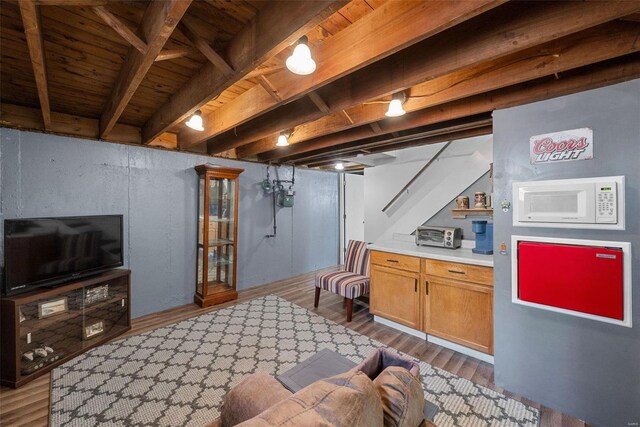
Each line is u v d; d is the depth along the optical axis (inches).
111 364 91.9
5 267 85.2
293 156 179.6
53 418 68.6
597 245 64.5
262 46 54.6
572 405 69.2
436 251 113.8
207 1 52.9
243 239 175.8
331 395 30.5
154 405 73.4
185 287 149.4
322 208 229.9
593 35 57.2
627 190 61.4
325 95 84.9
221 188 161.9
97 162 119.4
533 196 72.8
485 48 55.8
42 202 105.8
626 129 61.5
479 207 114.3
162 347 103.1
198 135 122.3
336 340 109.9
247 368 90.4
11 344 81.1
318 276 143.9
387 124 109.3
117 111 86.7
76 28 61.4
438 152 137.3
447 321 103.3
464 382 84.0
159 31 47.8
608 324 64.2
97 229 111.1
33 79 84.8
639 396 60.9
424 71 64.1
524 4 51.6
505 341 79.7
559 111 69.7
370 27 55.6
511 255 77.6
